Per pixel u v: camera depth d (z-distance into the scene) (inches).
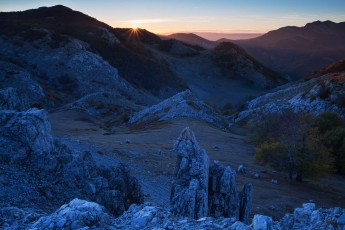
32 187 838.5
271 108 4972.9
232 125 4682.6
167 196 1562.5
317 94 4670.3
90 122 4820.4
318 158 2217.0
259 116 4766.2
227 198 1210.0
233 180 1229.1
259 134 3068.4
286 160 2204.7
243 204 1272.1
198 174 1145.4
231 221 580.7
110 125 4611.2
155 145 2704.2
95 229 529.7
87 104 5689.0
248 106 6820.9
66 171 941.2
